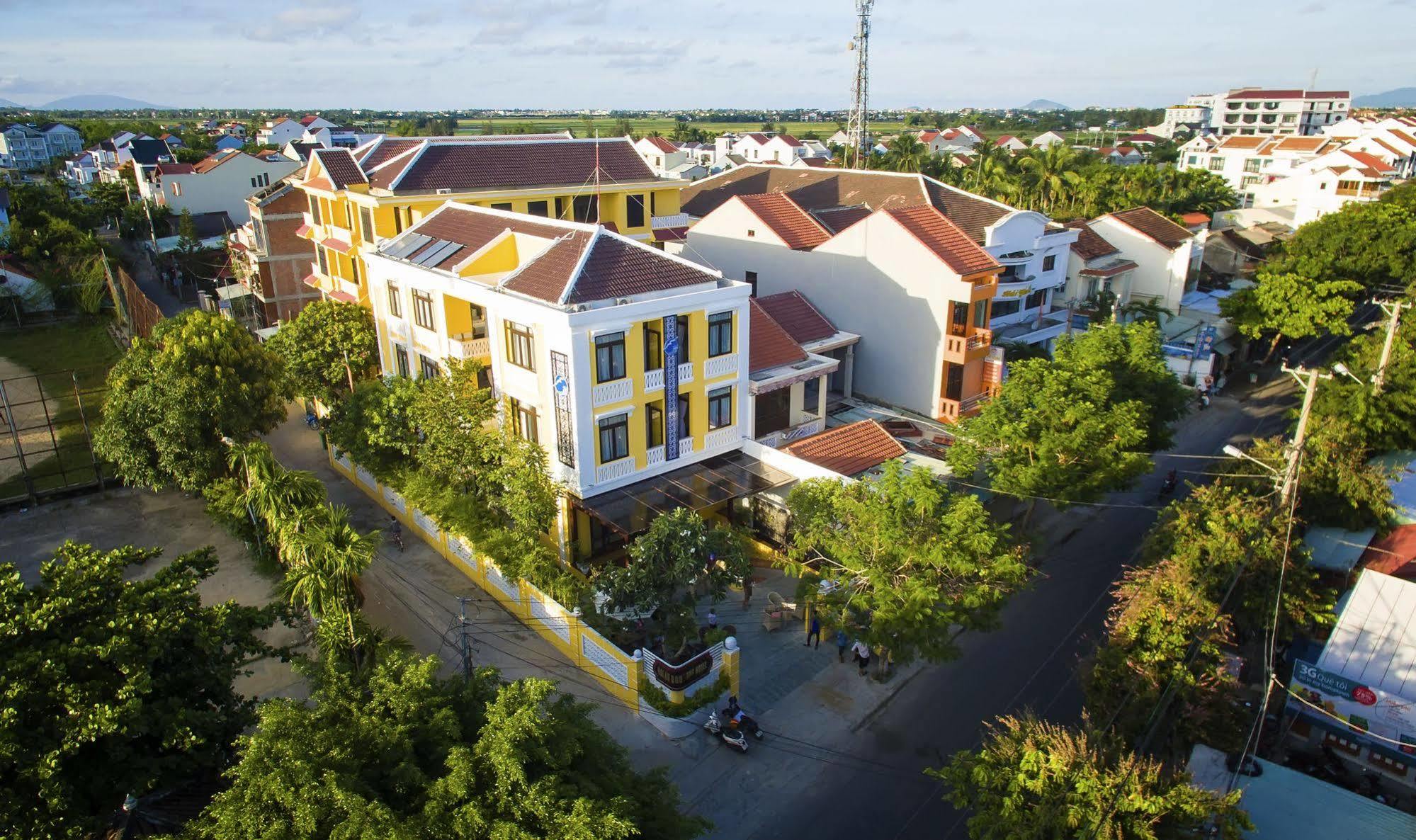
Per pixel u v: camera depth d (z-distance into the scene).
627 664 23.53
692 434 31.83
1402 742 19.94
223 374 33.38
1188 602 20.11
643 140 132.62
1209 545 21.97
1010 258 46.03
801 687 25.45
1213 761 19.80
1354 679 20.81
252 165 91.38
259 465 27.89
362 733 14.12
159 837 13.62
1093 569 32.22
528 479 27.17
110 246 81.75
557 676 25.39
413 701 14.77
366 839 11.55
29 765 14.11
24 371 52.25
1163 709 18.36
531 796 12.90
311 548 22.55
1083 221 63.03
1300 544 23.33
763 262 45.72
